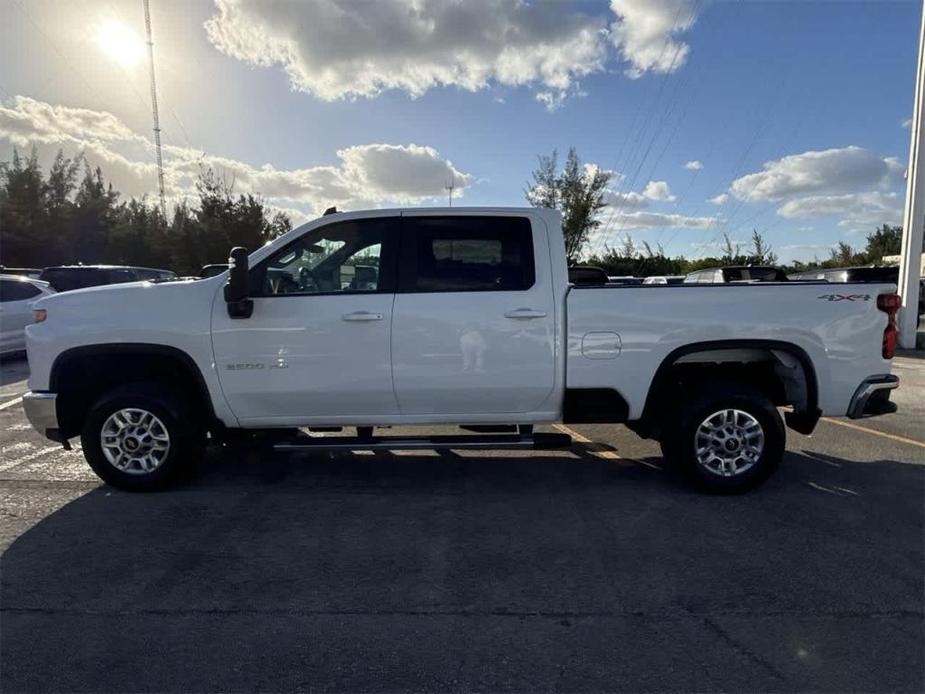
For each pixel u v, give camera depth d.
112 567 3.62
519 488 4.99
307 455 5.91
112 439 4.77
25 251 36.69
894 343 4.82
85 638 2.90
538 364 4.68
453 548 3.88
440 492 4.89
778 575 3.51
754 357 4.90
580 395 4.76
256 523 4.27
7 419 7.43
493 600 3.25
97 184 42.66
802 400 4.88
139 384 4.85
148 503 4.63
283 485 5.05
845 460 5.69
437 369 4.66
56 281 15.70
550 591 3.35
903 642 2.88
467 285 4.70
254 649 2.82
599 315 4.66
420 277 4.70
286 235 4.76
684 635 2.93
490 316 4.64
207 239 35.00
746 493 4.80
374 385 4.67
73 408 4.96
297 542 3.96
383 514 4.44
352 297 4.66
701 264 33.62
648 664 2.71
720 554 3.78
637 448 6.20
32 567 3.61
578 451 6.09
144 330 4.64
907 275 14.03
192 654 2.78
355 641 2.89
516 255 4.75
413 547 3.89
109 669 2.67
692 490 4.91
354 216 4.78
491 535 4.07
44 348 4.68
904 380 10.23
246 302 4.54
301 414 4.79
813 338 4.71
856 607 3.18
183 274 35.72
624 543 3.94
